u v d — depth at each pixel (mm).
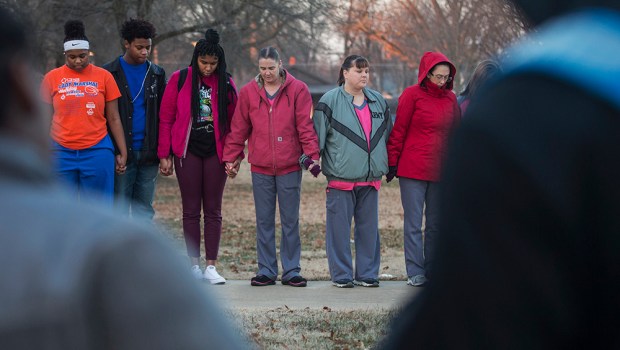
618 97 1359
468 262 1376
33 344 1195
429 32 42344
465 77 37750
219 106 9648
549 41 1456
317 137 9664
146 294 1224
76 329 1201
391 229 16625
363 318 8039
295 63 60594
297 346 7051
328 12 27109
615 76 1371
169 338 1222
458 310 1384
